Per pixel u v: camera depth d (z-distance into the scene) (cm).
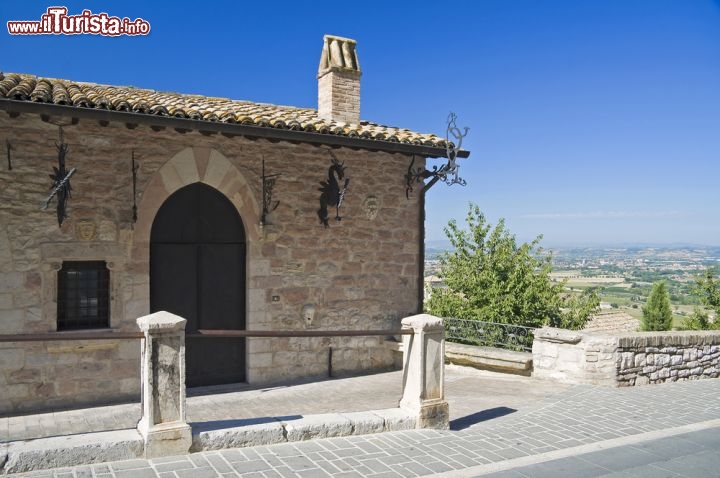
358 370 941
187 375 830
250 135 753
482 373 934
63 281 727
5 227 682
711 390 837
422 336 605
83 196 723
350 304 927
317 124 812
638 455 536
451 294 1438
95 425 648
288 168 866
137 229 755
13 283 687
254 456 495
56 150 707
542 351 895
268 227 850
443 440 571
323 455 507
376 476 465
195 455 489
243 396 793
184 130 761
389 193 961
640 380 860
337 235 912
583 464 509
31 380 698
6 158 680
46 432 621
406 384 625
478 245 1469
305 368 895
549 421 654
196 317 828
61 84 807
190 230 821
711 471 495
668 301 2075
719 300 1581
